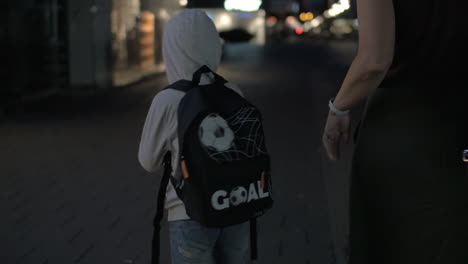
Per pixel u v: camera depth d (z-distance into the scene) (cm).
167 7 2377
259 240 490
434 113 206
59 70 1476
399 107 210
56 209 563
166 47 261
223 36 4419
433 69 204
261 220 539
